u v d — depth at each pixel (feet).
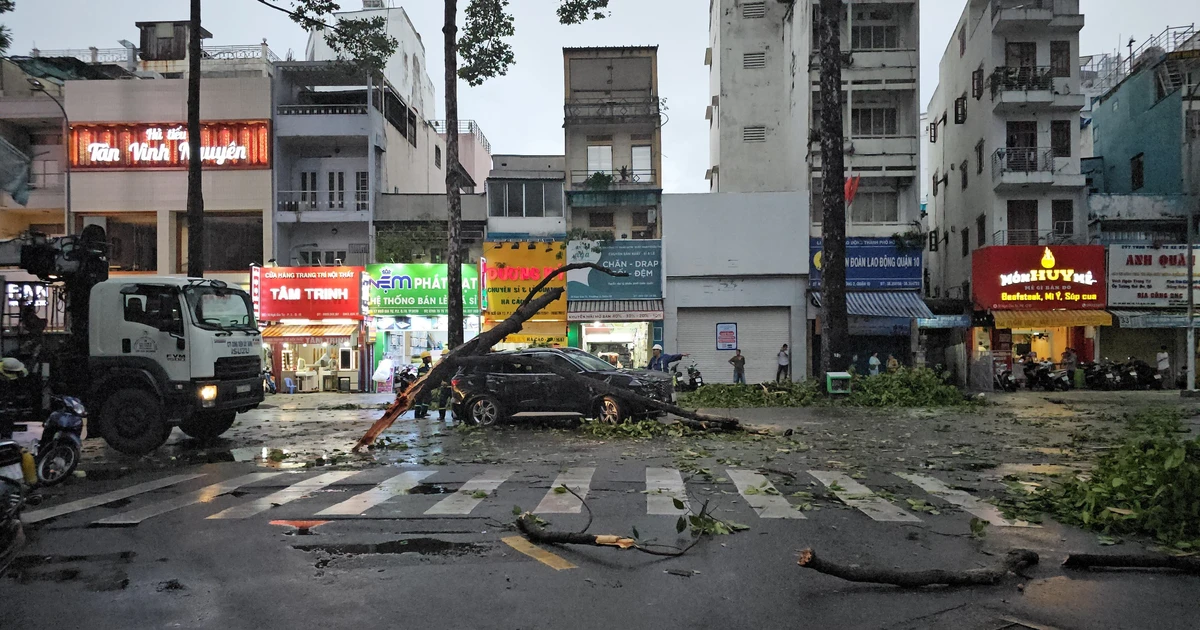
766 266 89.40
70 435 28.68
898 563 16.03
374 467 30.91
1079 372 84.53
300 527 19.79
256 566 16.26
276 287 87.97
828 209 62.23
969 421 47.52
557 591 14.21
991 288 87.10
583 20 68.13
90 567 16.51
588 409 45.16
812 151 93.35
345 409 63.72
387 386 87.25
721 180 110.83
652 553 16.75
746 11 111.24
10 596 14.53
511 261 89.45
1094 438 37.93
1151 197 91.30
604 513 20.98
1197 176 91.25
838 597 13.82
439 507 22.02
